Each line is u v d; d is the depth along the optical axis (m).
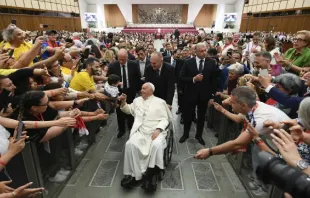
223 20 21.22
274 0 14.99
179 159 2.71
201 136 3.12
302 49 2.58
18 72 1.82
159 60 2.67
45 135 1.69
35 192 1.24
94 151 2.87
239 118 2.01
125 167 2.17
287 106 1.66
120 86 2.93
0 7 10.85
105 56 4.45
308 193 0.63
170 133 2.46
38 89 2.11
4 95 1.56
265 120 1.44
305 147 1.19
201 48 2.70
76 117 2.01
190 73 2.83
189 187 2.22
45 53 2.89
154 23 23.94
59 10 16.23
